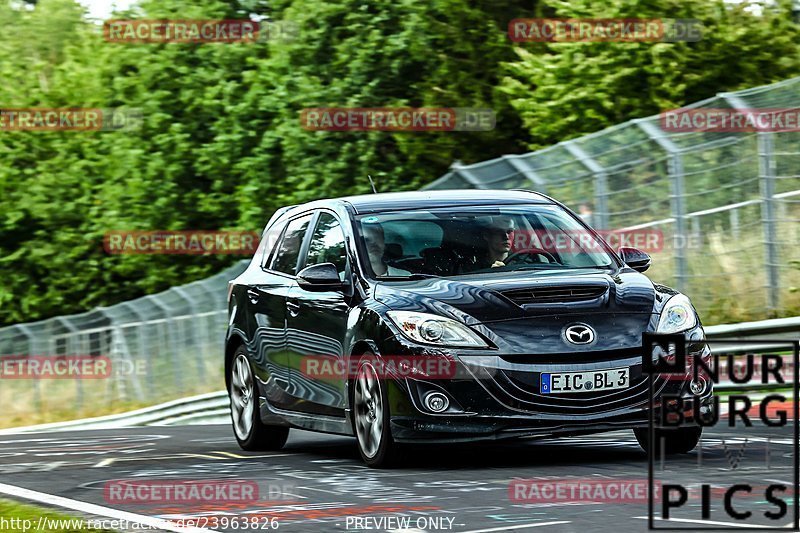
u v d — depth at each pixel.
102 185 139.75
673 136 61.00
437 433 28.55
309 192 111.88
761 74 94.94
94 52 157.38
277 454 35.94
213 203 125.88
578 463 29.14
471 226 33.00
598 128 93.62
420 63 111.19
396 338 29.16
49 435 54.62
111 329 102.31
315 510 23.44
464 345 28.59
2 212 154.25
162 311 93.38
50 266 154.25
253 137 120.50
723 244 59.88
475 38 108.31
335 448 37.53
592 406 28.31
